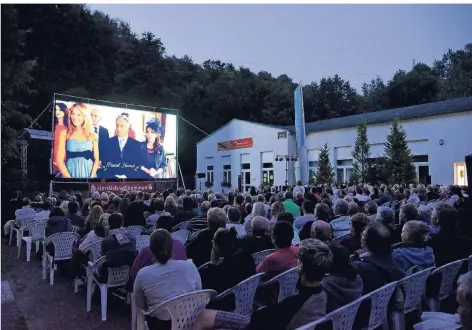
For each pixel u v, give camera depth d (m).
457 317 2.91
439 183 19.58
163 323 3.07
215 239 3.71
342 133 23.98
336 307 2.87
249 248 4.79
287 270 3.86
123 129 19.86
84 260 5.86
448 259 4.14
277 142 26.36
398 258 3.83
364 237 3.48
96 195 10.98
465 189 12.50
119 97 34.00
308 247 2.59
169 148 21.70
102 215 6.39
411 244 3.94
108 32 37.38
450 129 19.23
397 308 3.36
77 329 4.70
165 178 21.50
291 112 38.91
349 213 6.67
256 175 27.77
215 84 43.03
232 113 40.97
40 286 6.55
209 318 3.08
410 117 20.58
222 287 3.57
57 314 5.21
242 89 43.22
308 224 5.64
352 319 2.85
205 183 29.80
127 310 5.36
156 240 3.25
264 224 4.93
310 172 25.72
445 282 4.02
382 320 3.24
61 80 29.80
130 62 36.50
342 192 12.24
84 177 18.44
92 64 32.38
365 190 13.10
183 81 42.94
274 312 2.52
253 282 3.67
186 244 5.36
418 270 3.80
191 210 7.57
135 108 20.33
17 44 14.19
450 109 19.39
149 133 20.86
